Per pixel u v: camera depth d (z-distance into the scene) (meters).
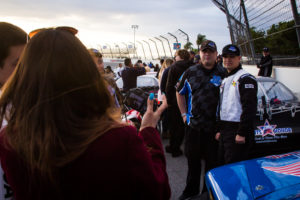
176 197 2.95
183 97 2.96
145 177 0.68
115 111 0.79
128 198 0.67
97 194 0.64
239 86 2.29
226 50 2.34
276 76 7.32
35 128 0.65
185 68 3.84
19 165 0.69
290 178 1.70
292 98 3.60
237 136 2.23
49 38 0.71
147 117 0.97
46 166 0.63
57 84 0.66
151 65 25.00
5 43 1.04
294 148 3.33
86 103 0.69
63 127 0.65
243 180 1.81
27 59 0.70
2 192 0.95
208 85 2.67
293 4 5.82
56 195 0.65
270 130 3.26
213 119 2.67
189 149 2.78
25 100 0.68
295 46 6.78
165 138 5.40
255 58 9.34
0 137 0.74
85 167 0.63
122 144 0.66
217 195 1.79
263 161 2.04
